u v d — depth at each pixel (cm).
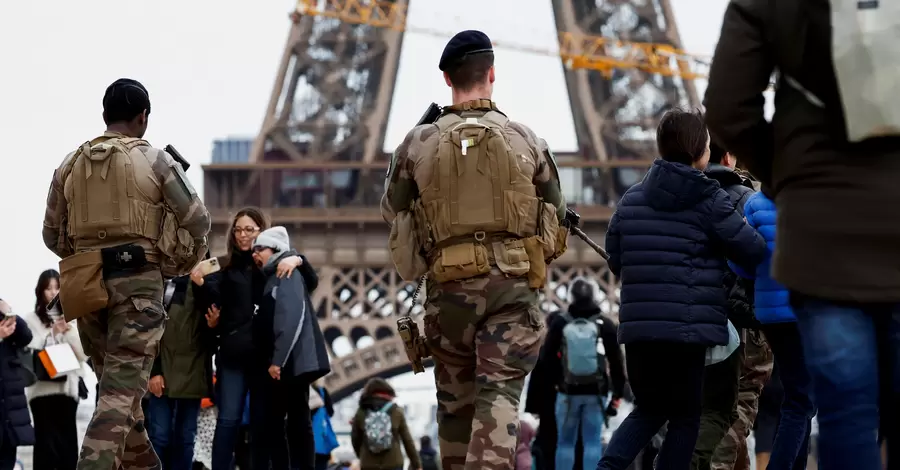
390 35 9138
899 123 680
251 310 1692
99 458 1151
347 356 7881
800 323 725
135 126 1271
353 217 8019
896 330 704
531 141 1052
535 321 1032
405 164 1054
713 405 1287
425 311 1057
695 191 1148
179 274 1254
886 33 684
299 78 9075
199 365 1758
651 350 1153
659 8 9600
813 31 705
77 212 1209
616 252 1201
